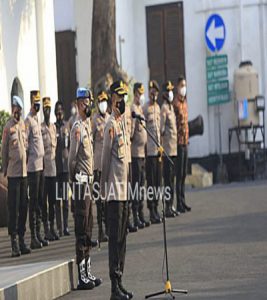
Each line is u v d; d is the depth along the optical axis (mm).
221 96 64188
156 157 41000
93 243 35500
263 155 64000
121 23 64562
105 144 25312
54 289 26141
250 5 64000
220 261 30953
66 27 63969
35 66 50406
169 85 42344
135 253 33500
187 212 44500
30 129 36094
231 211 43938
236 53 64438
